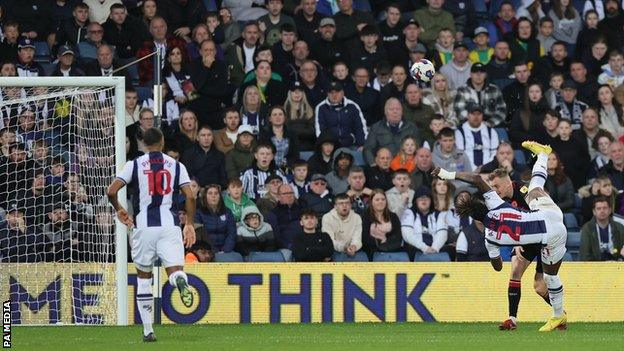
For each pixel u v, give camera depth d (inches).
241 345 1248.8
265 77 2174.0
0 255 1732.3
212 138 2017.7
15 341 1326.3
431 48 2370.8
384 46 2332.7
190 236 1262.3
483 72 2224.4
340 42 2299.5
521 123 2196.1
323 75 2213.3
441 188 1924.2
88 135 1779.0
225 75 2169.0
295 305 1743.4
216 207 1863.9
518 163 2090.3
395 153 2102.6
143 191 1250.6
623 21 2490.2
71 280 1689.2
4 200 1798.7
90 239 1742.1
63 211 1734.7
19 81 1615.4
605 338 1339.8
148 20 2257.6
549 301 1510.8
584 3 2576.3
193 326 1637.6
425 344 1259.2
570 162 2158.0
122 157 1638.8
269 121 2102.6
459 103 2214.6
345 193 1877.5
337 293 1749.5
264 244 1886.1
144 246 1251.8
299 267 1748.3
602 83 2347.4
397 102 2112.5
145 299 1288.1
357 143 2154.3
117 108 1640.0
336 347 1221.7
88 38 2199.8
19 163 1796.3
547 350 1170.6
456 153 2087.8
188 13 2314.2
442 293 1768.0
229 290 1734.7
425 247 1889.8
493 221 1405.0
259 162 2004.2
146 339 1295.5
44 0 2268.7
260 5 2425.0
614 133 2272.4
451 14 2411.4
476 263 1774.1
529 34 2380.7
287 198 1937.7
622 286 1788.9
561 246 1412.4
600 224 1900.8
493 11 2532.0
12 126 1803.6
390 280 1759.4
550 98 2281.0
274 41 2295.8
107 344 1262.3
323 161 2062.0
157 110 1665.8
